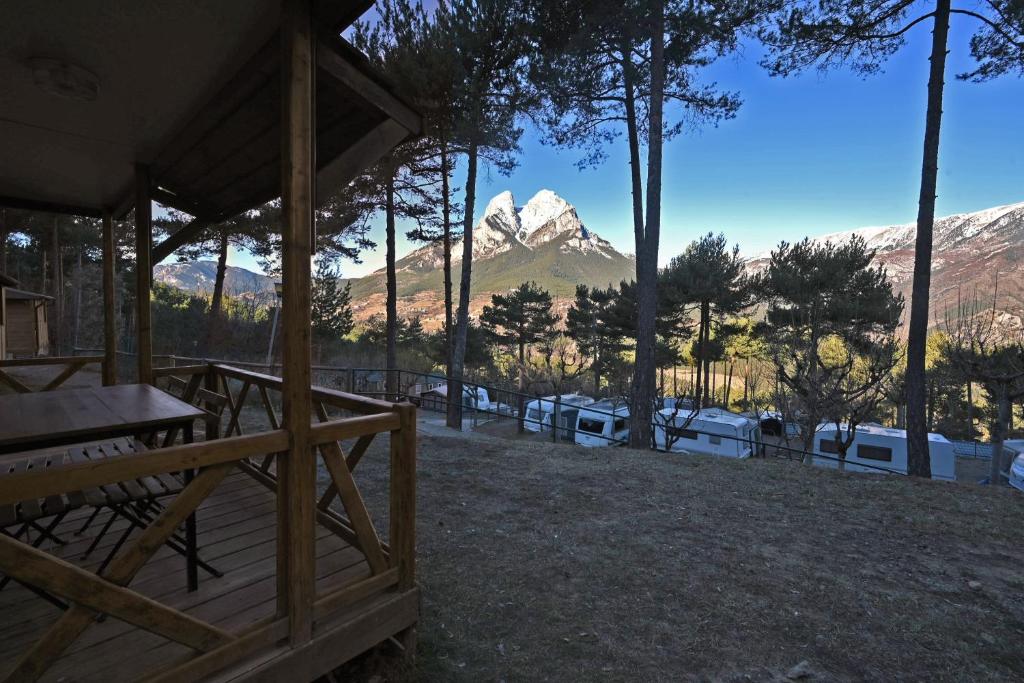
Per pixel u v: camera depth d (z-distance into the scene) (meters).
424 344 36.50
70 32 1.85
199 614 1.93
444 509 4.24
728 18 10.00
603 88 12.01
